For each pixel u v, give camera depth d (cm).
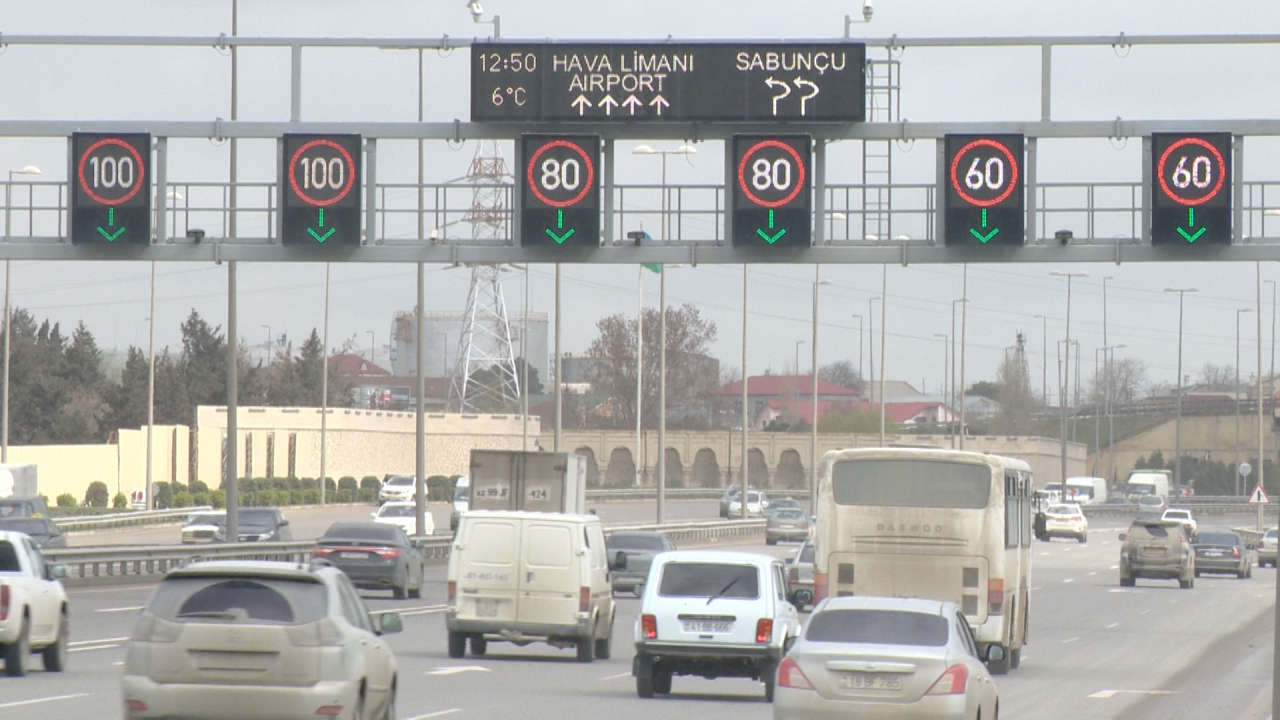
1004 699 9962
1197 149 11012
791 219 11019
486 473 19975
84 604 15738
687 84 10881
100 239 11581
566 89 10900
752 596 9538
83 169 11575
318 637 5894
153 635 5881
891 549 11338
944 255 11188
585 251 11300
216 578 5981
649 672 9462
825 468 11475
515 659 11794
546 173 11162
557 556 11481
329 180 11431
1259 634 16012
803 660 6431
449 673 10544
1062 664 12656
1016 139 11056
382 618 6612
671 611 9462
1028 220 11219
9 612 9231
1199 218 11019
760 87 10875
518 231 11331
